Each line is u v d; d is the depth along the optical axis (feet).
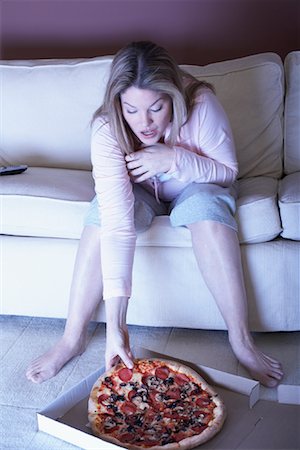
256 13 9.23
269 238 6.75
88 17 9.72
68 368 6.68
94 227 6.55
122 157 6.18
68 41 9.91
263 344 6.95
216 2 9.28
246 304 6.49
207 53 9.55
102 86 8.25
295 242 6.79
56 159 8.51
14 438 5.72
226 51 9.49
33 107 8.47
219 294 6.44
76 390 5.86
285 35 9.27
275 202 6.75
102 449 5.23
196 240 6.43
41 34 9.95
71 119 8.39
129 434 5.36
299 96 7.84
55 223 7.05
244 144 7.87
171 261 6.88
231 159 6.58
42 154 8.52
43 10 9.81
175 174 6.39
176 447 5.15
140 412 5.59
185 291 6.93
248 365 6.39
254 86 7.82
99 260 6.58
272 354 6.78
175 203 6.87
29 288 7.29
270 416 5.62
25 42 10.04
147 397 5.71
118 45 9.78
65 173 7.87
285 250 6.72
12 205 7.10
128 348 6.01
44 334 7.34
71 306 6.72
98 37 9.80
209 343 7.06
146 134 5.98
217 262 6.36
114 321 5.97
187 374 5.86
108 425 5.46
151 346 7.06
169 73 5.78
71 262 7.11
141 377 5.87
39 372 6.55
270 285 6.78
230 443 5.33
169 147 6.34
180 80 5.94
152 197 6.93
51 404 5.67
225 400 5.81
